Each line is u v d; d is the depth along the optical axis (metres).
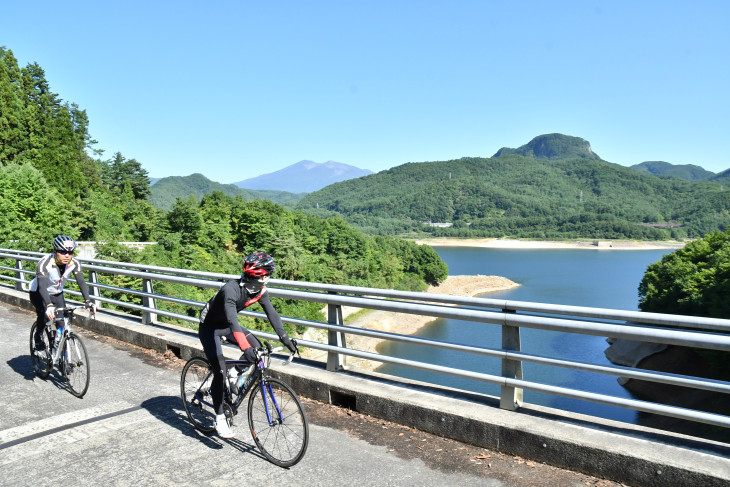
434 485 3.66
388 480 3.74
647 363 39.41
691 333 3.35
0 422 4.91
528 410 4.38
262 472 3.90
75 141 90.25
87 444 4.41
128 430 4.70
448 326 76.19
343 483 3.71
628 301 111.44
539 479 3.70
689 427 26.86
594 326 3.75
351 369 5.71
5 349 7.66
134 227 74.69
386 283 120.38
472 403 4.57
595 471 3.66
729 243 49.75
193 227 81.12
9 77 75.75
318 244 116.88
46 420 4.94
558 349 52.97
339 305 5.50
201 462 4.07
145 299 8.16
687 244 59.47
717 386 3.21
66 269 5.64
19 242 38.66
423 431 4.57
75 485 3.73
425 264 142.50
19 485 3.74
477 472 3.83
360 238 126.12
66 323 5.70
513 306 4.15
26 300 10.95
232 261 79.12
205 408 4.61
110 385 6.01
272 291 6.07
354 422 4.84
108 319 8.59
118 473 3.90
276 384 4.00
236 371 4.20
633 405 3.64
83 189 81.31
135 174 122.56
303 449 3.82
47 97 77.81
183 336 7.38
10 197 51.03
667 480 3.36
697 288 46.84
